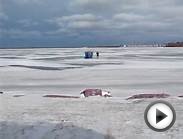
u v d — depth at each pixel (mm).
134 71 40875
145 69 43750
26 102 14008
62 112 11320
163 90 24188
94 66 50469
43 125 9281
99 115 10633
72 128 8930
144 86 26734
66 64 56281
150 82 29438
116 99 15047
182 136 8039
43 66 51344
